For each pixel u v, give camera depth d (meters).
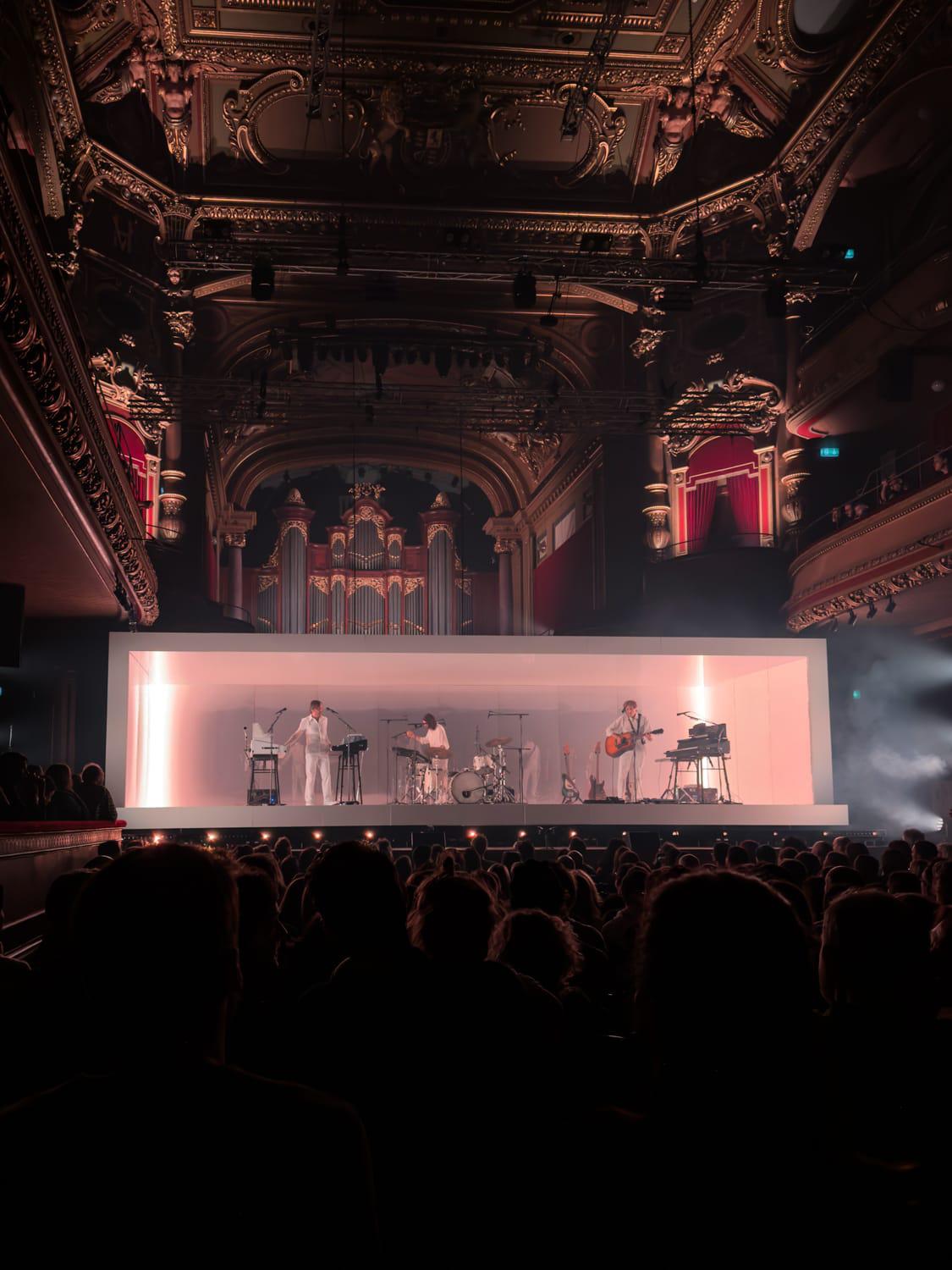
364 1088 2.02
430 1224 1.96
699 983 1.18
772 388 19.27
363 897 2.18
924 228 17.20
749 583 19.12
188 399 19.14
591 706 19.83
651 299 19.95
